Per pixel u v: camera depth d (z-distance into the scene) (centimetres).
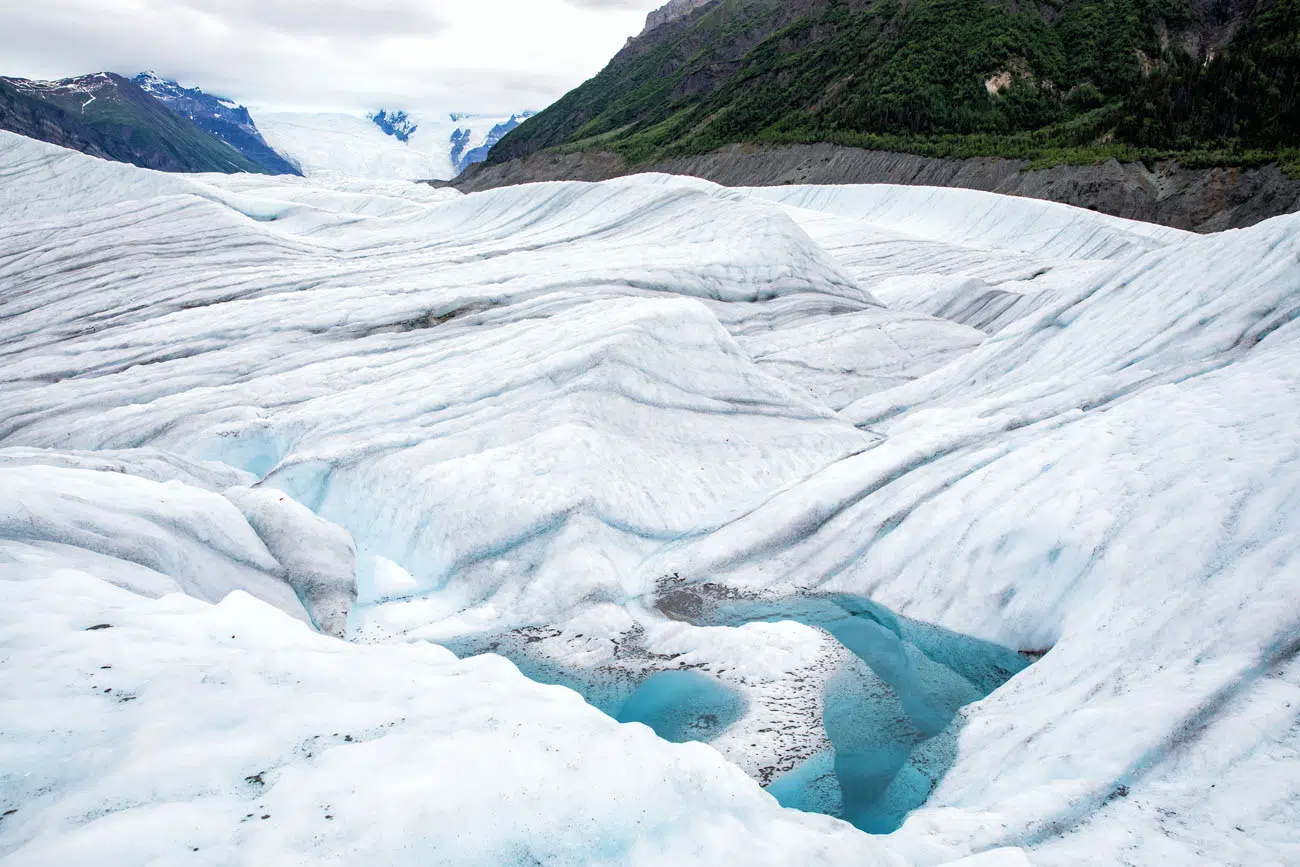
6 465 862
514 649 773
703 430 1107
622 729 440
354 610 829
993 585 776
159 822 336
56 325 1719
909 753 627
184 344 1490
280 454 1115
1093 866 426
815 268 1884
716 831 389
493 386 1124
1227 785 469
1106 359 1127
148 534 695
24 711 390
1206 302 1119
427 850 346
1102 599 688
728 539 928
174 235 2344
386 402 1141
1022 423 992
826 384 1429
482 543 894
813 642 762
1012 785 533
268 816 349
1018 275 2655
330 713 428
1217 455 750
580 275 1652
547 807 377
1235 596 608
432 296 1578
